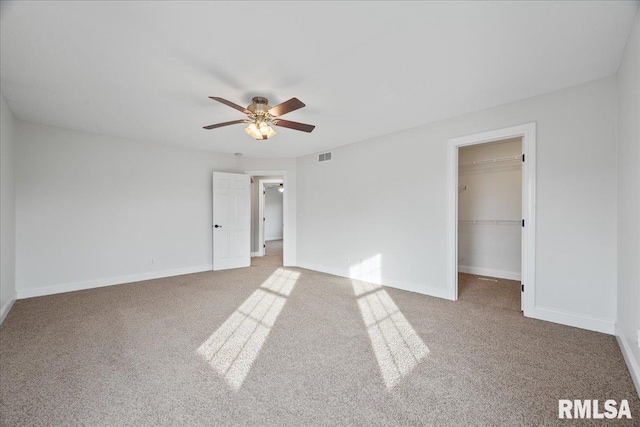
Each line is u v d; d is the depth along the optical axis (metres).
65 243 3.98
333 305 3.39
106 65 2.29
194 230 5.29
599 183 2.57
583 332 2.57
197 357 2.18
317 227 5.47
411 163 3.96
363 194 4.61
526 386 1.80
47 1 1.59
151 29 1.85
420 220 3.87
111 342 2.42
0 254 2.95
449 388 1.79
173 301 3.55
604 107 2.54
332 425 1.49
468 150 5.20
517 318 2.94
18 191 3.63
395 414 1.56
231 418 1.53
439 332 2.62
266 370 2.00
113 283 4.38
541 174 2.88
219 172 5.51
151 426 1.48
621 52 2.15
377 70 2.39
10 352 2.24
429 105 3.15
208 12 1.69
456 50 2.11
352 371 1.99
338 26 1.83
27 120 3.64
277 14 1.71
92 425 1.48
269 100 2.97
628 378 1.87
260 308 3.29
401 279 4.10
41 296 3.76
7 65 2.30
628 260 2.11
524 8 1.68
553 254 2.81
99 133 4.22
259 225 7.50
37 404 1.64
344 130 4.07
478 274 5.11
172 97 2.90
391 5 1.65
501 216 4.87
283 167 5.96
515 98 2.97
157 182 4.84
